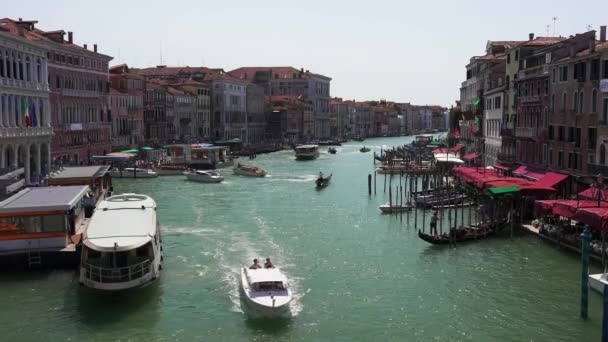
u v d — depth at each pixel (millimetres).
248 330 23516
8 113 49562
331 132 186375
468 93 84062
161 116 101750
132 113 91188
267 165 94375
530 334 23328
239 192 59656
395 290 28125
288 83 165250
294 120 150375
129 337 22812
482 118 71438
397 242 37375
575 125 42781
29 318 24328
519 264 31688
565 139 44281
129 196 35406
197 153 83188
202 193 58562
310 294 27547
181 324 23984
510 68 58656
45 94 56719
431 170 76375
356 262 32750
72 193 34219
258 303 24203
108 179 54625
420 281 29375
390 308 25875
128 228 28078
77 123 70688
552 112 46594
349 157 113438
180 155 83500
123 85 89688
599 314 25078
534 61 51938
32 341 22391
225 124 124562
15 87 50250
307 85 164500
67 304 25750
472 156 66875
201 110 119625
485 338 22984
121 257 27125
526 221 40812
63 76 68000
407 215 44094
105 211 31062
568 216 31859
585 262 24375
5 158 49562
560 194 44594
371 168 89625
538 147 49750
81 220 36000
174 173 74688
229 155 99562
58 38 68438
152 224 29000
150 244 27156
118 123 86938
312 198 56062
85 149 73438
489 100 67125
